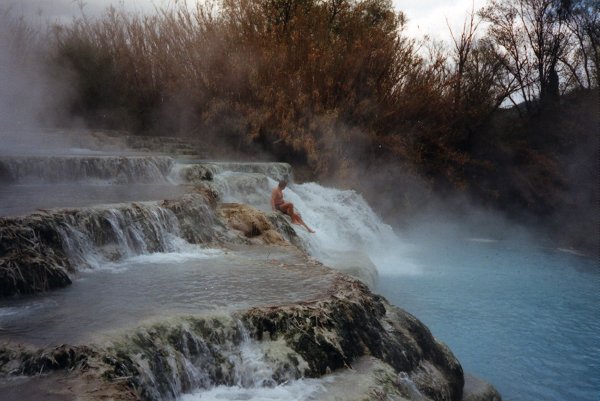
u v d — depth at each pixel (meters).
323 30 23.27
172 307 5.77
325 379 5.29
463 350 8.86
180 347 5.07
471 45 27.80
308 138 19.97
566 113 25.78
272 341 5.49
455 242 20.47
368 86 21.95
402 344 6.36
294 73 21.14
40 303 5.94
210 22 22.41
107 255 7.81
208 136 21.30
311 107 20.69
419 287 12.48
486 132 25.19
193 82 21.83
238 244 9.89
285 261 8.47
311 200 16.73
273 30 22.61
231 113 20.95
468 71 26.69
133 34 23.16
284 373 5.20
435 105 23.39
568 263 16.95
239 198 13.83
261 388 5.06
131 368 4.54
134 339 4.86
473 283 13.17
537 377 8.05
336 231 15.24
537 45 29.09
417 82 23.42
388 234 18.28
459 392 6.68
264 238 10.34
